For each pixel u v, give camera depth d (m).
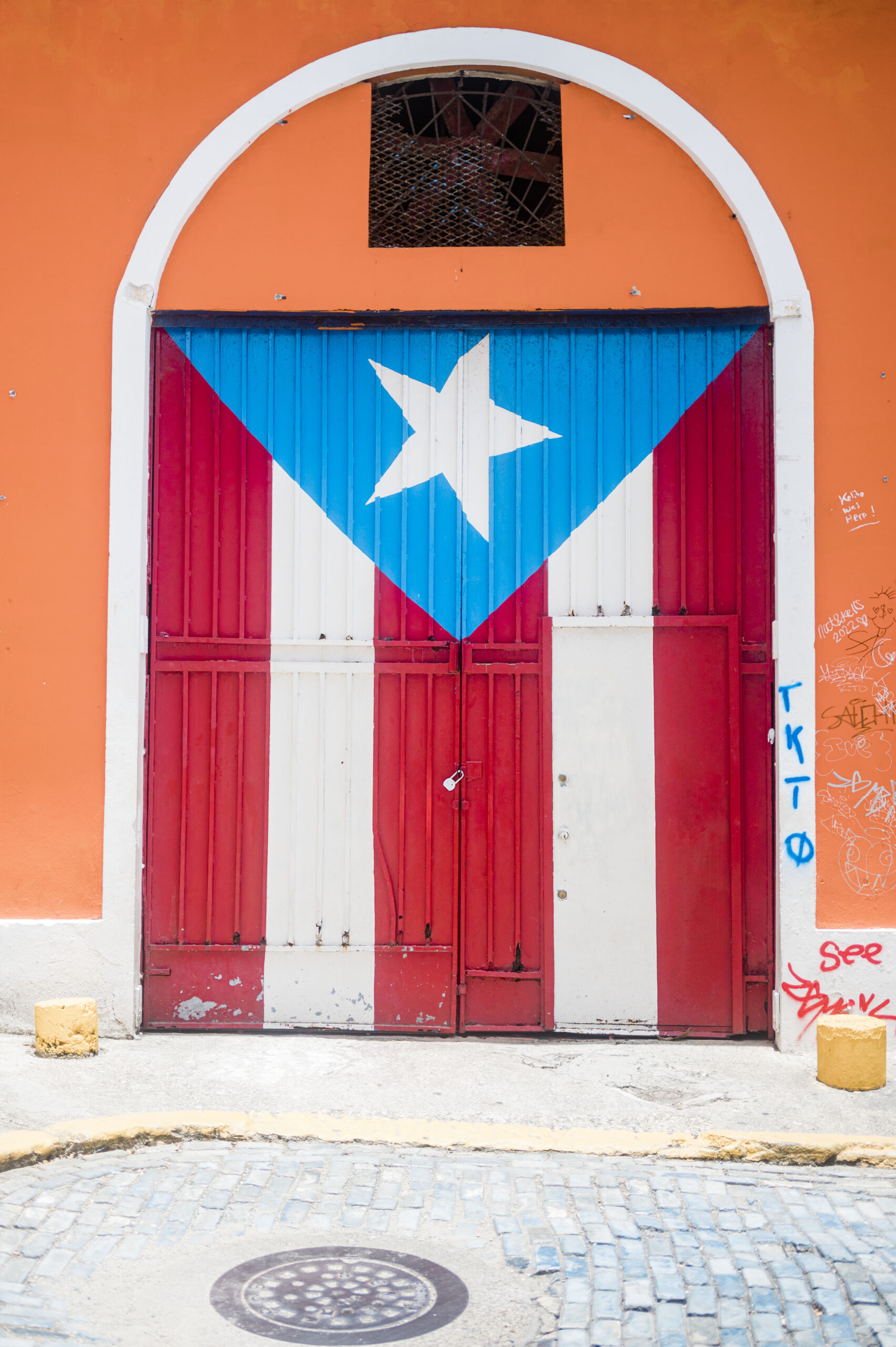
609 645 6.40
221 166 6.46
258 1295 3.60
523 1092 5.46
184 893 6.39
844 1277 3.77
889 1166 4.76
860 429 6.26
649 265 6.42
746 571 6.38
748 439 6.39
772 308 6.29
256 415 6.48
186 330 6.49
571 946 6.34
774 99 6.37
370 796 6.40
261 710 6.44
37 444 6.38
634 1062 5.91
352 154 6.49
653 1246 3.97
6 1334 3.30
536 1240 4.00
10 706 6.32
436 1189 4.42
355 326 6.48
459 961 6.35
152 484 6.47
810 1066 5.88
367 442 6.48
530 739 6.41
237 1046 6.09
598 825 6.36
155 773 6.42
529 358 6.47
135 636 6.33
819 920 6.17
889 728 6.20
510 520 6.45
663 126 6.39
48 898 6.29
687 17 6.41
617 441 6.43
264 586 6.46
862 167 6.33
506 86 6.63
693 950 6.31
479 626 6.42
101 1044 6.09
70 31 6.47
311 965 6.38
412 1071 5.74
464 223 6.62
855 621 6.22
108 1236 3.96
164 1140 4.82
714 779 6.34
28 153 6.45
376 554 6.46
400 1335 3.38
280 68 6.47
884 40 6.36
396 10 6.46
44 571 6.35
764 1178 4.61
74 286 6.42
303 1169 4.59
